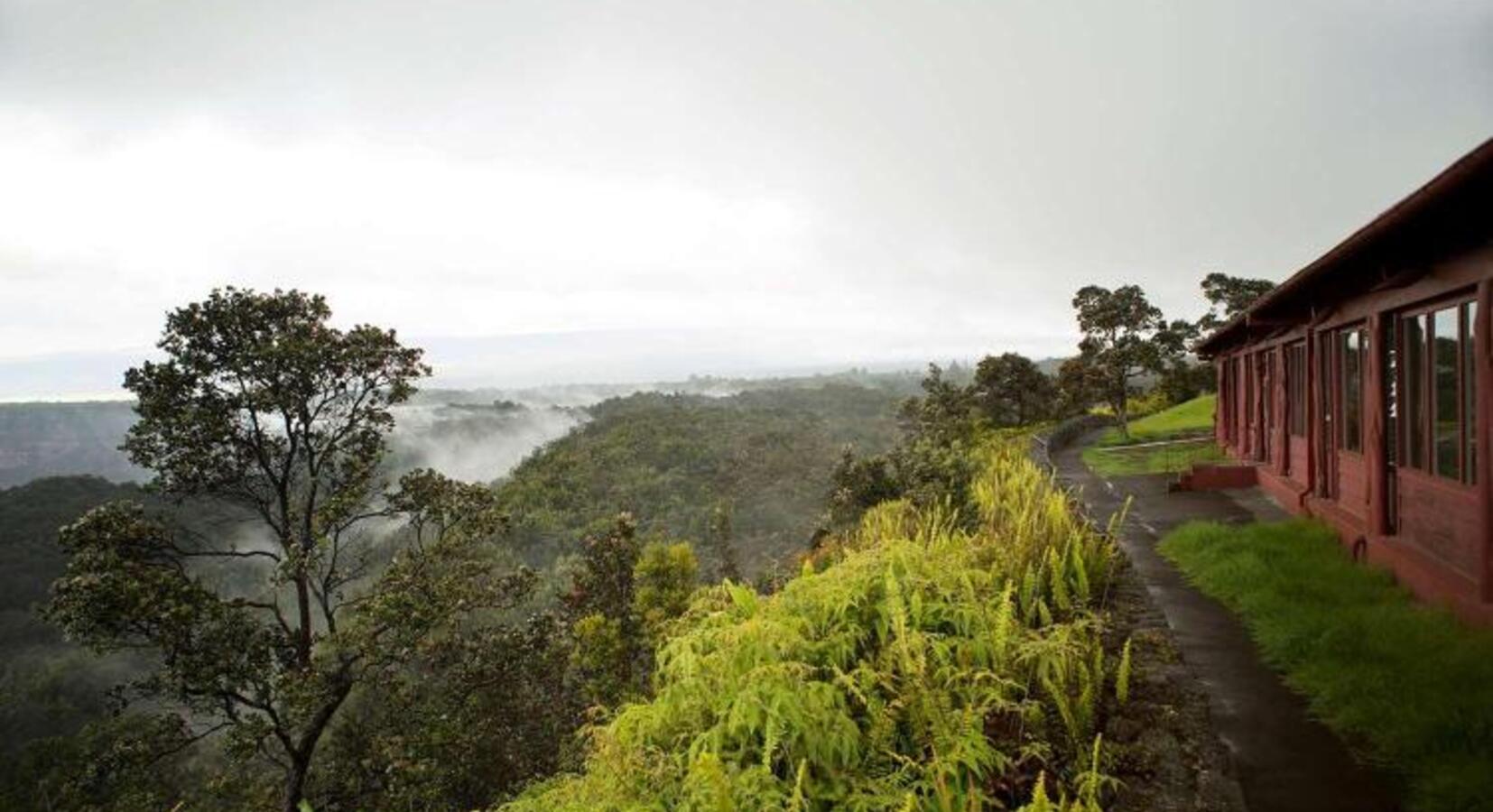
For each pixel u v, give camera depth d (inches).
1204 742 174.4
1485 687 174.1
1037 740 171.8
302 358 667.4
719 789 125.1
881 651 187.6
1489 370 228.5
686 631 215.0
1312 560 316.5
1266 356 641.0
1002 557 279.1
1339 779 156.3
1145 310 1469.0
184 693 604.1
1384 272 293.4
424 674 831.1
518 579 760.3
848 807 141.6
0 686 1927.9
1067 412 1830.7
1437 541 274.8
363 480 704.4
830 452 5669.3
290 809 629.3
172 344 666.2
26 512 2411.4
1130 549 391.2
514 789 636.1
